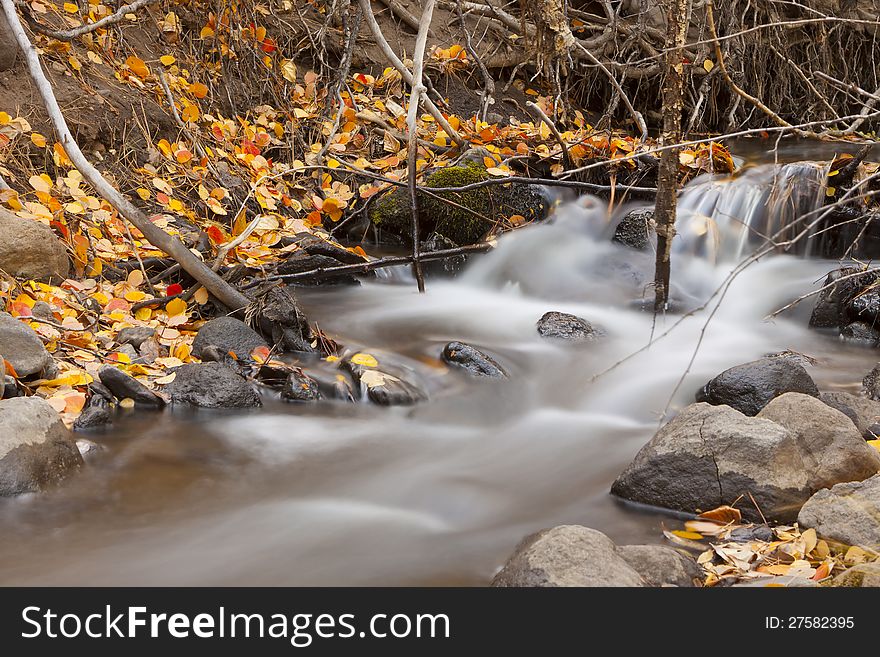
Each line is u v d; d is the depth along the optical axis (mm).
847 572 2902
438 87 9617
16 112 6496
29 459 3676
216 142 7609
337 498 3814
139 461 4043
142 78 7551
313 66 9117
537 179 6242
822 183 7102
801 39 10477
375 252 7348
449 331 5875
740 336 6016
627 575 2793
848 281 6102
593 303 6645
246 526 3541
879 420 4281
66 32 6785
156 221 6387
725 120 10766
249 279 6102
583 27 10039
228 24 8242
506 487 3963
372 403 4812
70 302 5301
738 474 3572
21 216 5707
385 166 7957
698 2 9508
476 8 9781
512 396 5039
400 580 3164
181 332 5340
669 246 5961
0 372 4113
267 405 4734
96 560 3250
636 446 4438
